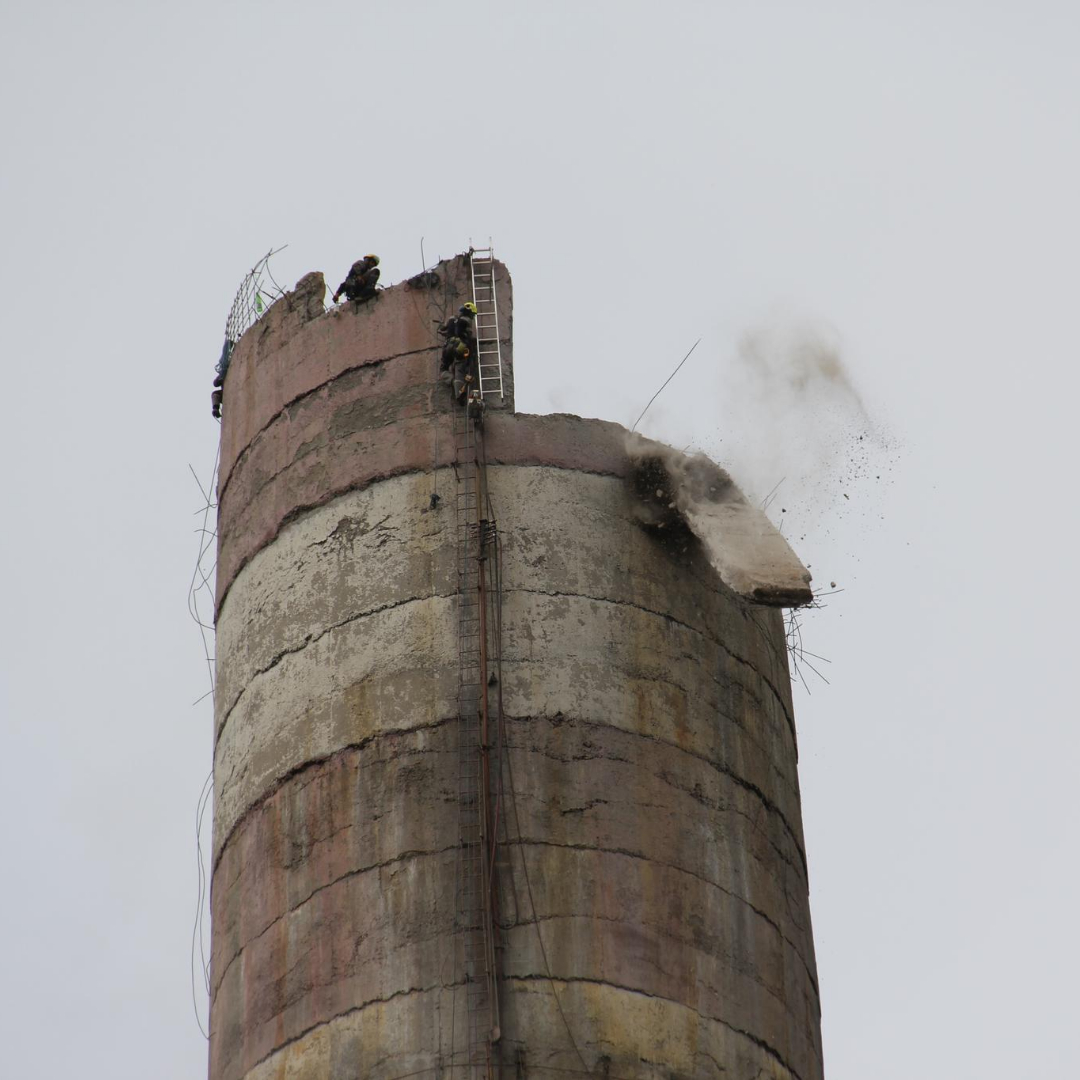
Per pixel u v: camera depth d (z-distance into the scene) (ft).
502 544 289.94
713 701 294.25
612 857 274.57
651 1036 266.77
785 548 291.99
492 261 311.27
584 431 301.02
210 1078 283.38
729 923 280.92
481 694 279.49
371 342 309.22
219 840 297.12
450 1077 259.80
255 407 318.45
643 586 293.64
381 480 297.33
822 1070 297.33
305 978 273.13
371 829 276.41
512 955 266.57
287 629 295.48
